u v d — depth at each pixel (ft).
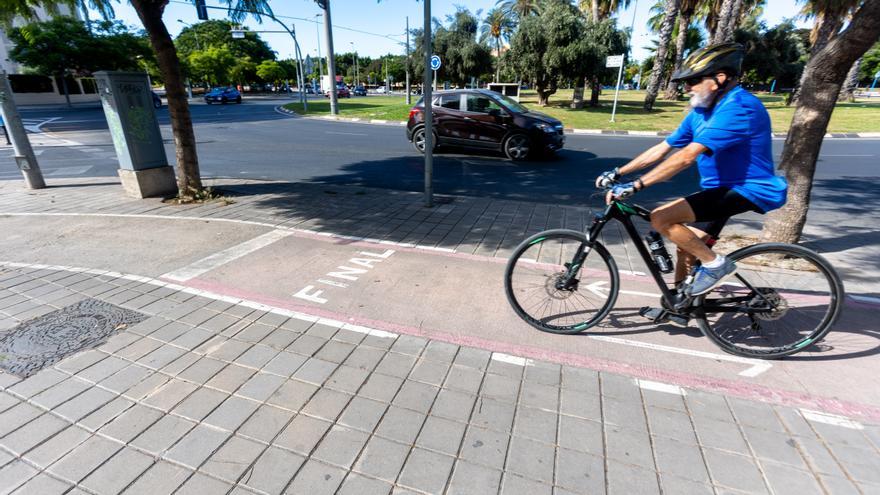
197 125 67.77
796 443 7.36
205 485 6.52
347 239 17.12
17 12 23.73
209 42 225.15
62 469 6.79
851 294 12.46
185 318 11.18
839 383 8.87
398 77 273.75
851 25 12.05
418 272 14.07
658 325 11.05
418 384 8.77
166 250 15.94
